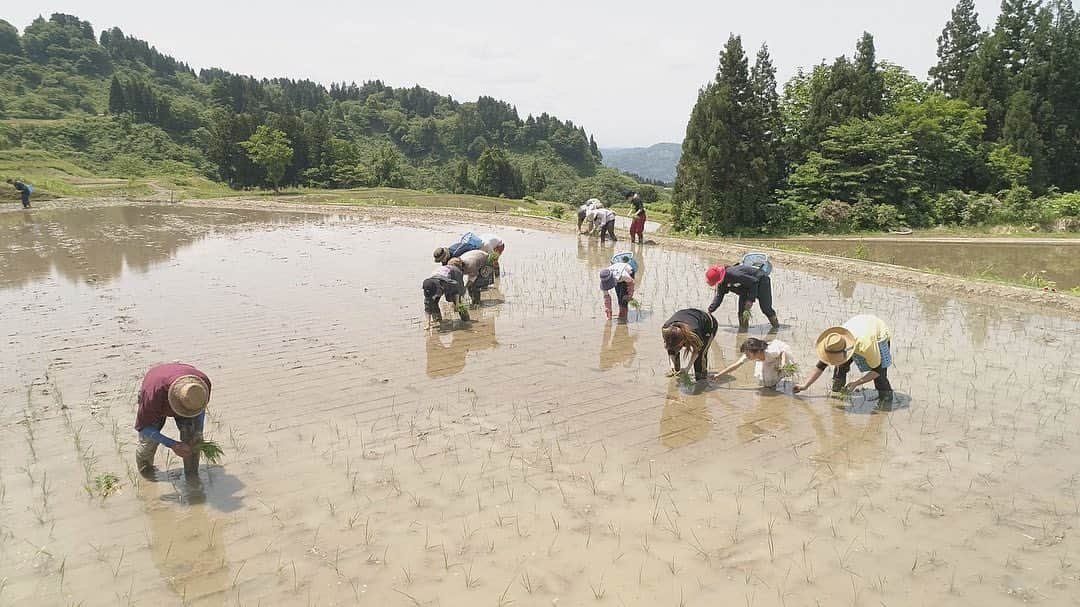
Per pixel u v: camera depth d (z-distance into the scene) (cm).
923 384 862
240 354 970
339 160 7225
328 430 713
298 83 17962
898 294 1423
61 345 1006
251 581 468
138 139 8769
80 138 8406
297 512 555
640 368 927
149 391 580
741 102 3100
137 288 1438
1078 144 3650
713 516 554
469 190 9131
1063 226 3014
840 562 493
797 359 966
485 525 538
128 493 582
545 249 2056
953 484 608
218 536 521
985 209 3108
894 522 546
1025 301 1336
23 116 9400
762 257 1123
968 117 3462
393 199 5166
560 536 523
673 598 452
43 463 634
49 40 13075
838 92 3366
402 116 16962
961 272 1780
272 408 770
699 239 2247
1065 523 545
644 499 580
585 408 783
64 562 486
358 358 958
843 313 1245
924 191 3212
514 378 883
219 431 706
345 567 484
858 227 3034
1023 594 458
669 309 1266
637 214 2150
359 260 1825
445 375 891
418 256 1898
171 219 2988
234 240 2252
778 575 477
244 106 12606
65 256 1872
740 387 855
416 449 671
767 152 3162
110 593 455
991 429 726
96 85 12469
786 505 572
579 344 1038
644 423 741
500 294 1393
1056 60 3631
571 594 455
